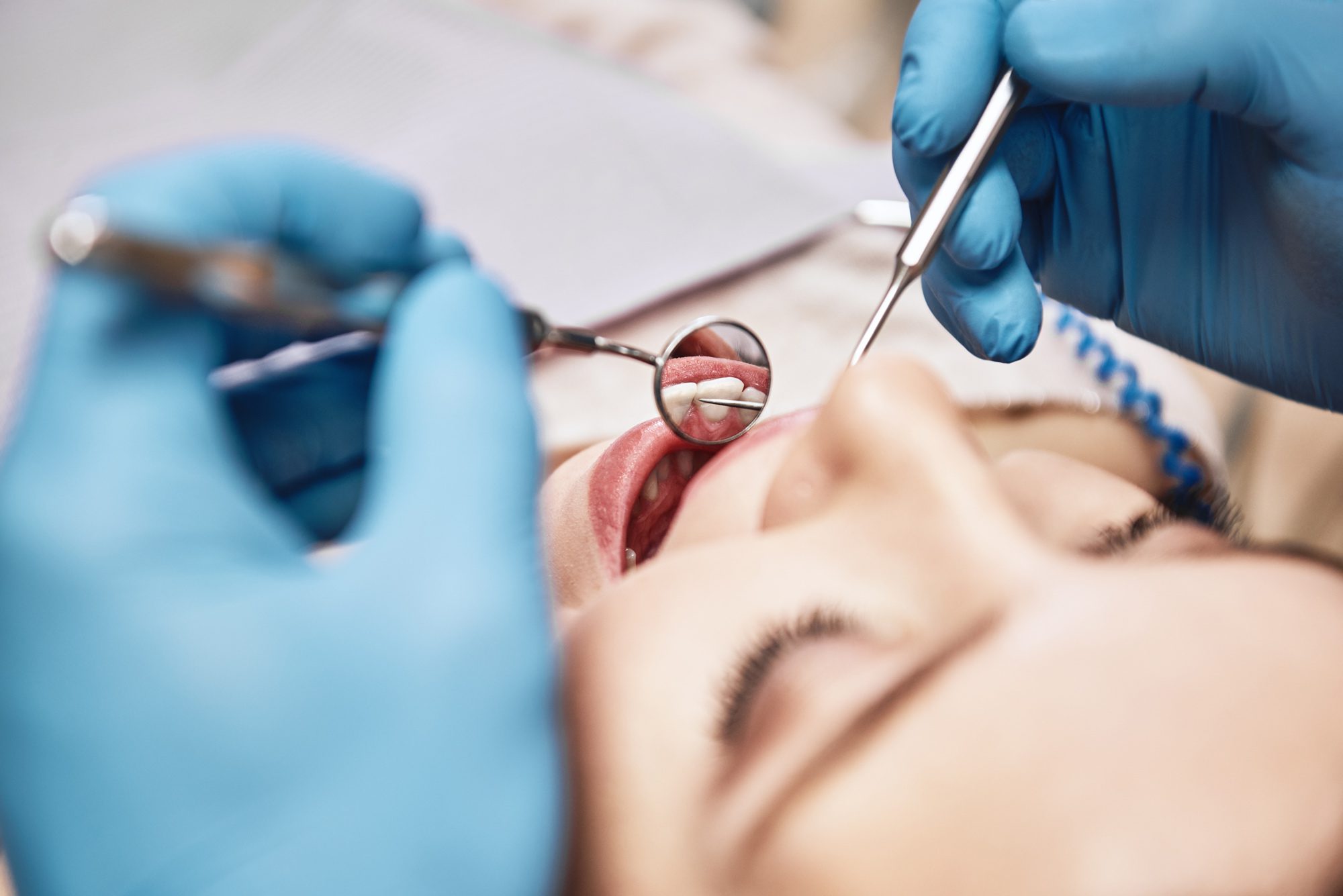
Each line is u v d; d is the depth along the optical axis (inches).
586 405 55.2
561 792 21.6
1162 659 21.1
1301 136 34.3
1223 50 33.5
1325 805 20.3
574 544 36.9
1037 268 46.3
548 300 59.2
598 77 65.9
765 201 61.4
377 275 23.7
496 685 20.4
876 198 62.2
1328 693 21.2
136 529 18.7
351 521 26.3
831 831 20.1
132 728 18.8
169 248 16.0
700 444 35.7
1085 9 34.4
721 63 76.8
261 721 19.1
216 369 25.1
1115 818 19.6
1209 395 66.3
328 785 19.5
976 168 34.8
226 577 19.4
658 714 23.5
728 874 21.2
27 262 58.6
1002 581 22.6
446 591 20.3
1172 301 43.0
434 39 67.3
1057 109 42.0
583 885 23.7
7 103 64.6
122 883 19.1
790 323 58.7
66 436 18.8
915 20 37.6
